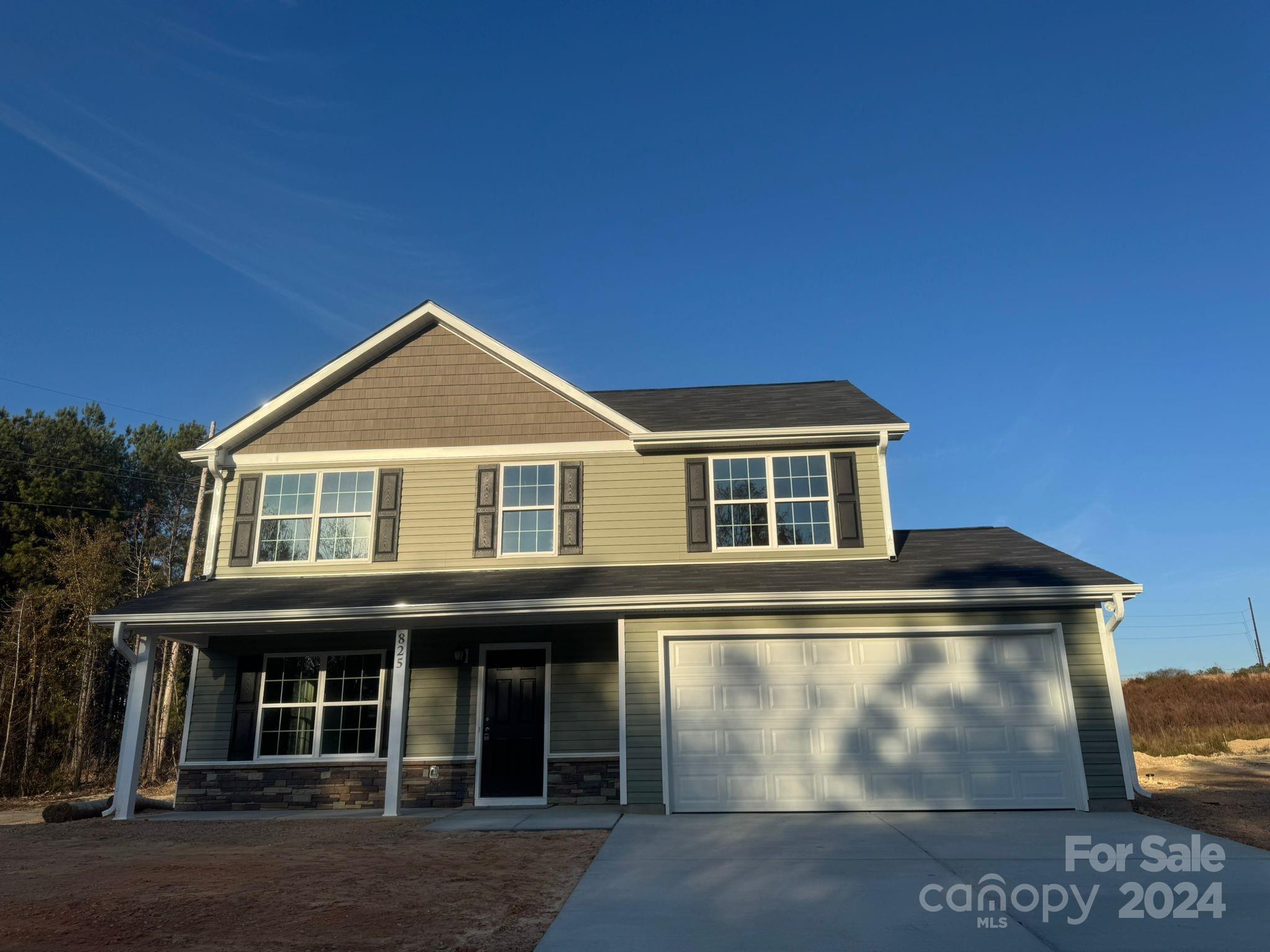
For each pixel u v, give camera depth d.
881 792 11.10
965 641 11.55
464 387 14.85
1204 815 10.46
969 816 10.52
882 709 11.38
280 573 14.08
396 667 12.14
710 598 11.45
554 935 5.88
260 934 5.88
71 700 26.34
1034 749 11.11
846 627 11.58
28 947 5.68
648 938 5.84
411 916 6.30
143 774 27.34
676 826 10.07
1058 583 11.36
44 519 33.72
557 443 14.43
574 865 8.00
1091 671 11.18
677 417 15.14
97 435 38.41
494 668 13.20
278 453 14.70
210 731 13.30
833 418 14.40
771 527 13.79
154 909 6.51
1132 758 10.91
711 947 5.66
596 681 12.95
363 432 14.74
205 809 12.95
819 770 11.22
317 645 13.59
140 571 31.23
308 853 8.57
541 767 12.77
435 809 12.43
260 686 13.45
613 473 14.26
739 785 11.21
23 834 10.45
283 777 13.04
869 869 7.71
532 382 14.80
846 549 13.52
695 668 11.64
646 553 13.80
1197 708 27.78
